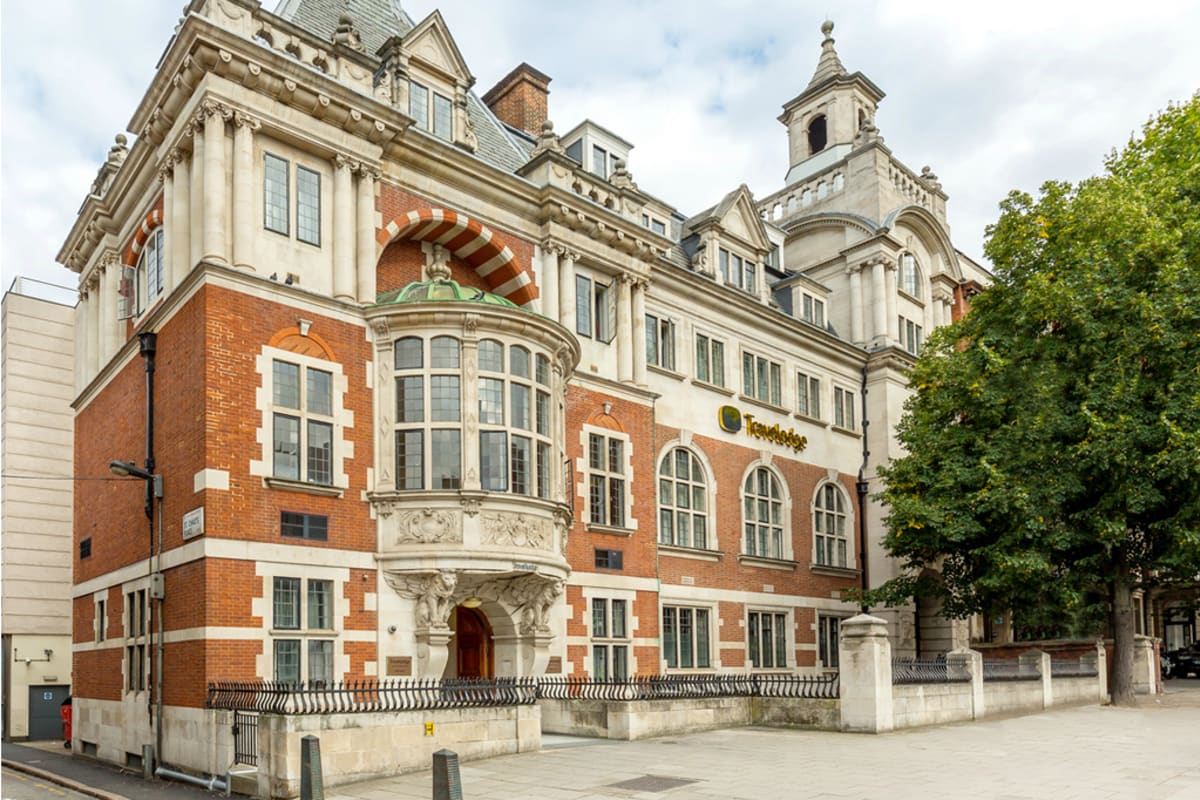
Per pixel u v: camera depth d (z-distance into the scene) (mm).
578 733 19219
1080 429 24703
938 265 40188
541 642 20812
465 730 15617
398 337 19938
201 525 16922
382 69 22438
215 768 15734
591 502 24406
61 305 32031
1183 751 16250
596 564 24031
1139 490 23516
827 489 34000
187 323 18297
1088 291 24797
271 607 17406
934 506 26578
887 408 35375
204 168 18328
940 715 20984
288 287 18594
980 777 13664
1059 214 26562
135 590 19797
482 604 20641
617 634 24391
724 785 13242
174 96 19000
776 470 31672
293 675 17531
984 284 45719
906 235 38500
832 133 40625
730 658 28578
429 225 22078
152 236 21781
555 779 13844
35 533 30453
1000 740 17891
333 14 23516
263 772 13680
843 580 33562
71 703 26203
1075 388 25156
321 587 18344
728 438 30047
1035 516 24672
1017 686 24000
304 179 19734
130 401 21078
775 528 31531
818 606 32219
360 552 18891
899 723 19734
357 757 14062
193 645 16844
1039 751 16344
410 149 21281
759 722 20938
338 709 13984
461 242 22953
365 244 20172
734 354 30828
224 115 18344
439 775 10258
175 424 18453
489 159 24938
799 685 20797
